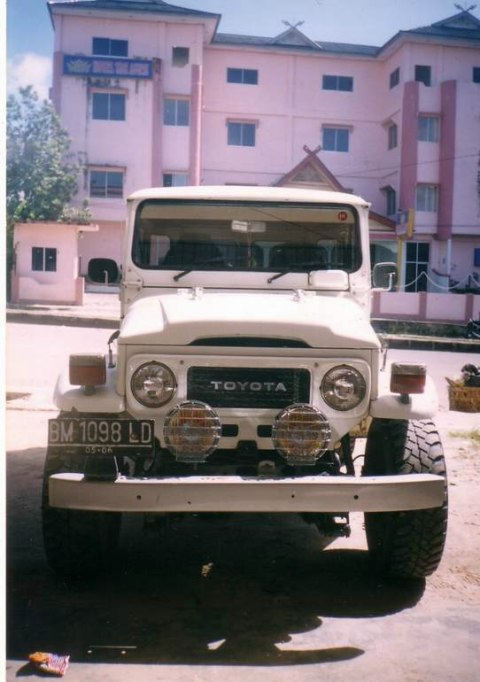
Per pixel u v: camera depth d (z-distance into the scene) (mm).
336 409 3838
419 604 3990
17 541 4793
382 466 4145
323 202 4789
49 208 30953
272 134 39375
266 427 3852
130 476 3689
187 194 4762
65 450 3664
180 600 3996
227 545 4898
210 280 4715
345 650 3463
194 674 3219
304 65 39250
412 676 3242
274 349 3797
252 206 4770
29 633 3561
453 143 37219
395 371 3902
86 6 35562
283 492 3486
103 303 26656
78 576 4113
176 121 37062
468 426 8805
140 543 4914
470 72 38250
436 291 37688
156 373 3795
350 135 40156
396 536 4012
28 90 30688
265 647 3477
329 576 4363
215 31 37375
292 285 4719
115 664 3289
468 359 17281
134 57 36281
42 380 11102
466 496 5926
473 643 3551
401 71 37969
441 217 37781
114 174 36281
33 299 25219
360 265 4781
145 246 4750
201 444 3646
